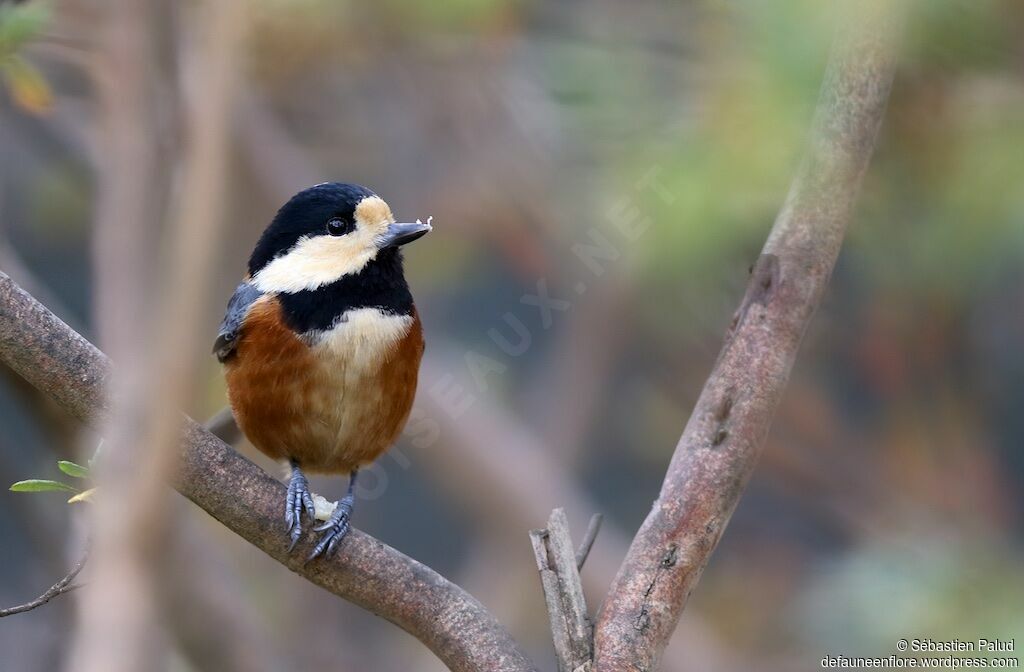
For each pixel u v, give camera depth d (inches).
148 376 240.1
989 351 591.2
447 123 568.1
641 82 464.1
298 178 553.3
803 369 580.4
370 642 655.1
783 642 606.9
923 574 419.2
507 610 590.6
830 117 324.5
